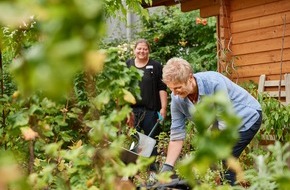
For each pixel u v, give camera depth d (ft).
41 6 1.91
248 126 11.75
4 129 6.03
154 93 18.61
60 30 1.90
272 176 3.96
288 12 20.29
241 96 11.85
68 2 1.89
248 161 16.67
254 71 21.43
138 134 11.17
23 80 2.00
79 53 1.90
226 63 21.89
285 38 20.43
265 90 20.74
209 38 32.27
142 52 18.86
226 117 2.46
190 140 15.06
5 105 6.16
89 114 5.37
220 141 2.43
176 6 34.73
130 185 4.17
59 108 5.60
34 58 1.91
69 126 6.86
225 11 22.04
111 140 5.06
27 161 5.91
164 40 33.45
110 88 4.86
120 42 32.12
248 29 21.66
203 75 11.34
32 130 5.00
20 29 5.38
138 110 18.40
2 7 1.85
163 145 15.74
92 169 4.87
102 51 4.88
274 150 4.35
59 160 5.58
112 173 4.17
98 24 1.95
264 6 21.08
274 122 18.62
